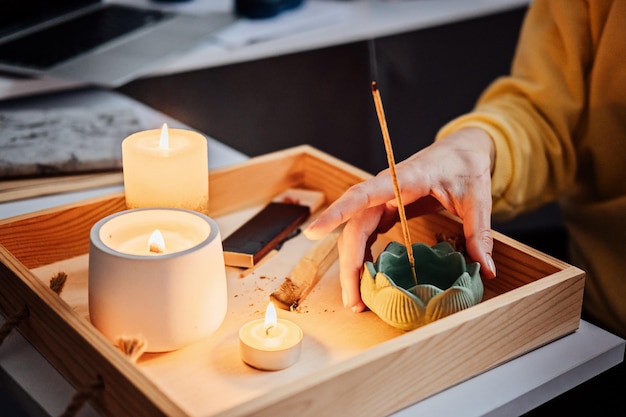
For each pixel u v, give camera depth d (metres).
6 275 0.66
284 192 0.89
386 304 0.63
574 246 1.07
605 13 0.97
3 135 1.01
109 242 0.63
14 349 0.65
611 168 1.02
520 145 0.94
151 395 0.49
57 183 0.92
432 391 0.58
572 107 1.00
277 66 1.68
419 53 1.83
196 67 1.36
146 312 0.59
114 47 1.35
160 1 1.67
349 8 1.72
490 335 0.60
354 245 0.69
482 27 1.94
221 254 0.63
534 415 0.94
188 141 0.77
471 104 2.02
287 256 0.78
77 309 0.68
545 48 1.03
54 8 1.49
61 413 0.57
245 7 1.55
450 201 0.74
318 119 1.76
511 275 0.72
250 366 0.61
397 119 1.87
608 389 0.95
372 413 0.55
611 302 0.99
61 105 1.23
